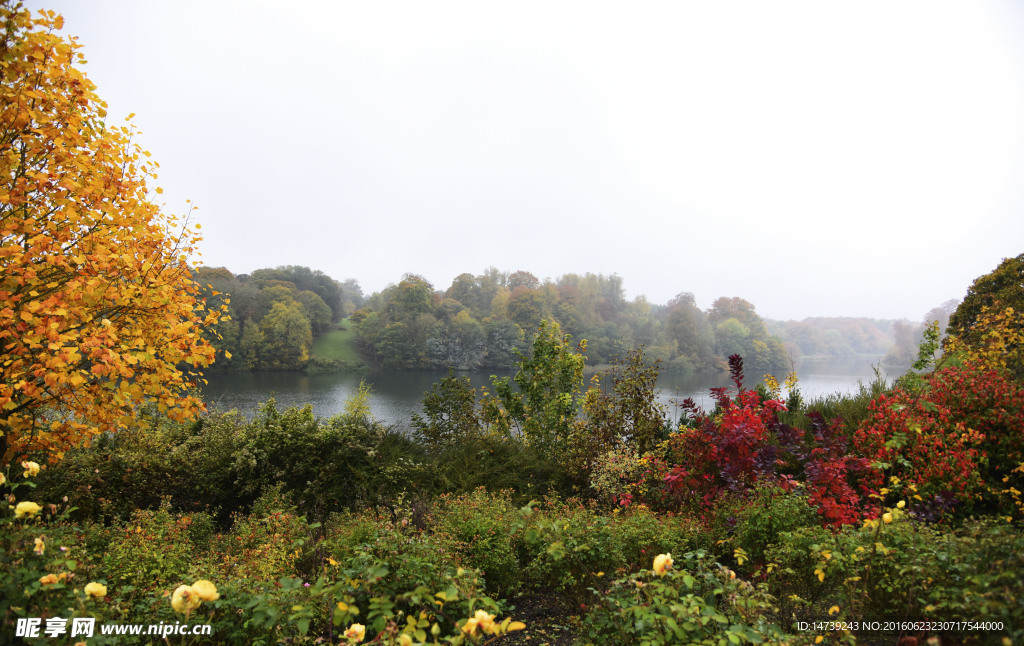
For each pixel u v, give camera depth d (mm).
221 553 3846
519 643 2875
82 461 4977
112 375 3729
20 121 3377
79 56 3670
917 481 4211
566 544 3137
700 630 2008
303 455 5730
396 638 1778
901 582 2602
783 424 4828
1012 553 2035
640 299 79625
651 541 3518
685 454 5363
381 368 55031
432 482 5816
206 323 4598
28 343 3518
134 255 4055
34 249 3375
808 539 3182
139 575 2906
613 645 2363
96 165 3824
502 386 8633
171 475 5305
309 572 3639
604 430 6953
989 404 4680
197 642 2299
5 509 2566
